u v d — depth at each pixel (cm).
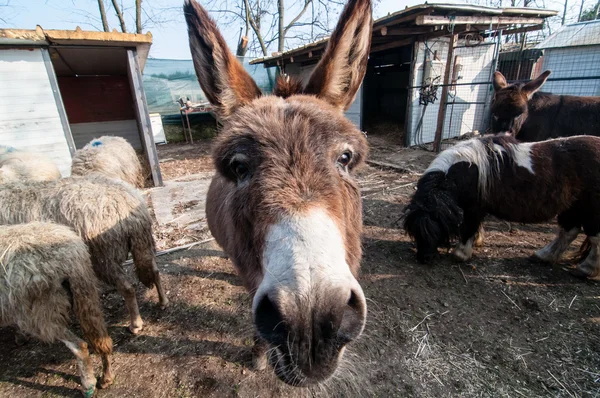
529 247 434
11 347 296
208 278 387
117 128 1194
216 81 180
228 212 185
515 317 309
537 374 249
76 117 1118
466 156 369
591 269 352
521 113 626
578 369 251
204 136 1625
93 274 250
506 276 373
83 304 233
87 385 243
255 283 145
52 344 298
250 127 145
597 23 1153
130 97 1184
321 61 197
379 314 318
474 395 236
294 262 108
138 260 307
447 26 877
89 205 275
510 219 375
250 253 145
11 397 248
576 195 338
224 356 277
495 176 358
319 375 109
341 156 152
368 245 455
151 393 245
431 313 319
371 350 276
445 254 427
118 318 327
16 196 283
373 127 1436
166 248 458
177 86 1534
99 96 1136
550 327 294
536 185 343
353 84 197
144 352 283
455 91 1088
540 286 352
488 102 1159
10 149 562
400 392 239
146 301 349
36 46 601
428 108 1084
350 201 160
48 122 643
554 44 1208
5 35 562
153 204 640
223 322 316
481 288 354
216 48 175
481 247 439
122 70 1049
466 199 377
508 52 1319
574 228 365
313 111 154
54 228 244
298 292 105
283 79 207
